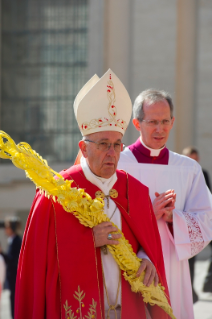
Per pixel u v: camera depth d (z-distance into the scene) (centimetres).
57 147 4272
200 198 1136
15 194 3988
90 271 835
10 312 2041
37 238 859
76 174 915
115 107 881
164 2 3753
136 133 3562
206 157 3641
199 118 3659
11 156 826
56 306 836
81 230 850
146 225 928
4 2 4253
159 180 1135
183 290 1109
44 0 4241
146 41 3772
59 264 840
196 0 3712
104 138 859
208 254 3256
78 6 4197
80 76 4216
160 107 1105
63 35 4228
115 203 912
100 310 822
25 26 4262
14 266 2042
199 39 3691
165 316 904
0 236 3728
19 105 4300
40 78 4281
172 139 3675
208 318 1692
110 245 849
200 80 3678
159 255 948
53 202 867
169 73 3719
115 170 870
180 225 1079
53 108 4275
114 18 3859
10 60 4281
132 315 857
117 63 3831
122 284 862
